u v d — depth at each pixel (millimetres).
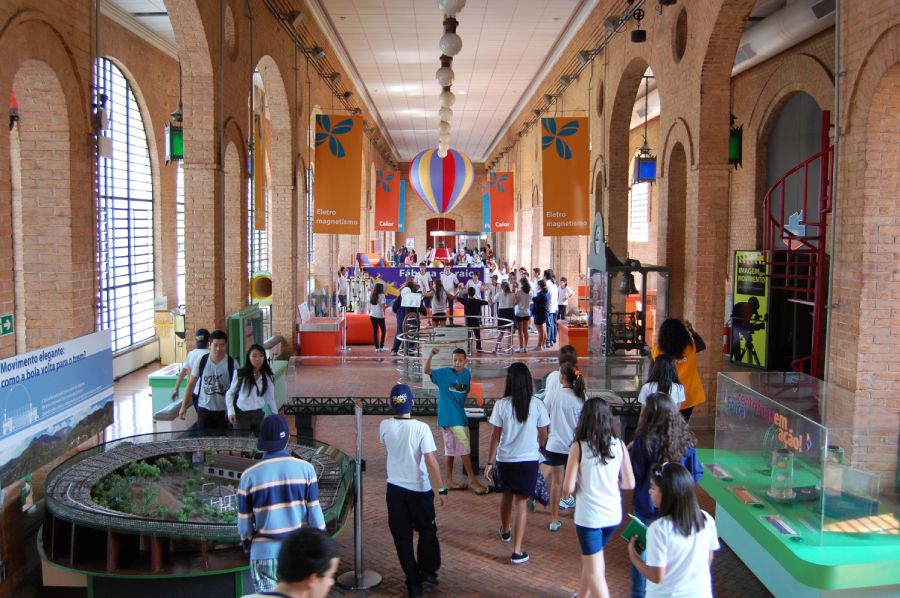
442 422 7078
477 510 6699
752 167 14086
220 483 5566
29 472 4824
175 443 6094
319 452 5984
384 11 14219
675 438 4699
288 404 7836
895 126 5879
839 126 6320
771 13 12148
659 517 3533
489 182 25016
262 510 4105
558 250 20812
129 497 5086
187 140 8922
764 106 13477
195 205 9000
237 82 10031
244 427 6762
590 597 4629
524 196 26922
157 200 14875
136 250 14117
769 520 4914
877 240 5969
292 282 14273
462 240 45312
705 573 3461
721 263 9328
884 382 6047
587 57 14781
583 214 13398
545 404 6137
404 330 13414
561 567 5496
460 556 5688
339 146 13758
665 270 10656
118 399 11359
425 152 21797
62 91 5512
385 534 6145
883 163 5910
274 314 14320
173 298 15797
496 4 13758
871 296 6012
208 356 7215
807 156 12281
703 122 9117
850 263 6191
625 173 13898
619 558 5703
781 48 11594
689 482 3486
